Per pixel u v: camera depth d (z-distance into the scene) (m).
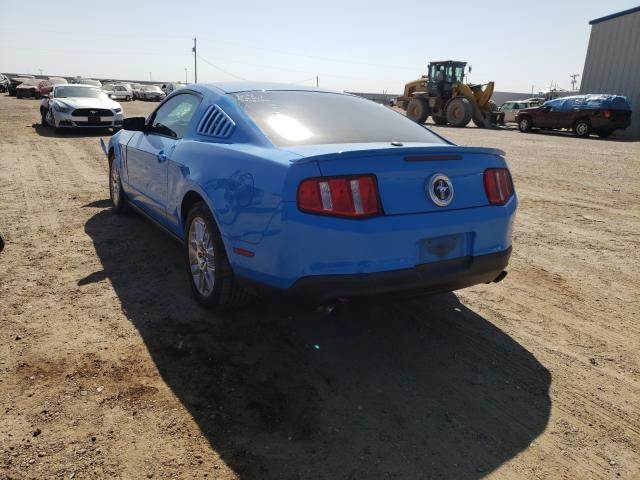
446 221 2.60
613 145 16.17
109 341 2.93
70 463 2.01
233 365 2.74
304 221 2.41
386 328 3.25
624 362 2.91
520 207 6.78
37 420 2.25
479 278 2.83
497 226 2.82
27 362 2.68
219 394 2.48
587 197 7.49
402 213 2.50
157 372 2.64
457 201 2.68
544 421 2.38
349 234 2.38
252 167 2.70
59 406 2.35
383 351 2.97
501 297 3.79
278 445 2.16
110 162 5.57
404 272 2.49
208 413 2.34
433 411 2.43
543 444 2.23
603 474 2.06
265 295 2.69
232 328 3.14
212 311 3.30
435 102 25.98
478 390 2.61
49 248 4.47
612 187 8.31
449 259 2.68
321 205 2.39
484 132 21.53
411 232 2.49
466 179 2.74
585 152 13.66
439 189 2.61
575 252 4.87
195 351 2.86
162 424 2.25
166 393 2.47
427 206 2.58
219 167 2.96
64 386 2.49
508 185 2.97
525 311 3.56
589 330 3.29
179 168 3.44
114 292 3.60
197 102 3.74
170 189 3.65
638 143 17.36
